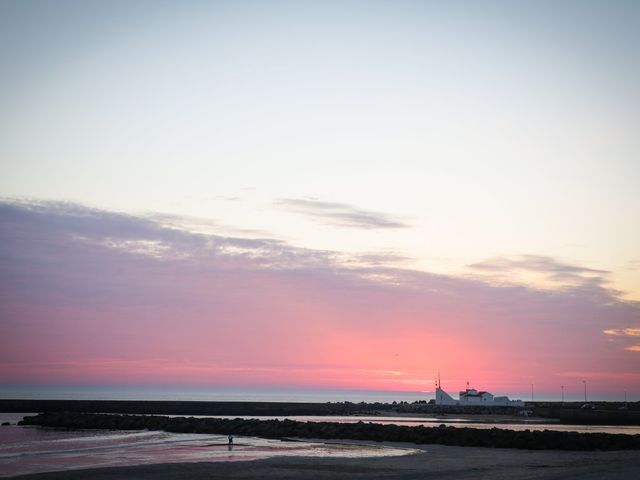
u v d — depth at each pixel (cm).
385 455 5903
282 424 9000
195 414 15888
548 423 13088
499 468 4866
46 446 6912
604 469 4794
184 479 4212
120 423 10438
